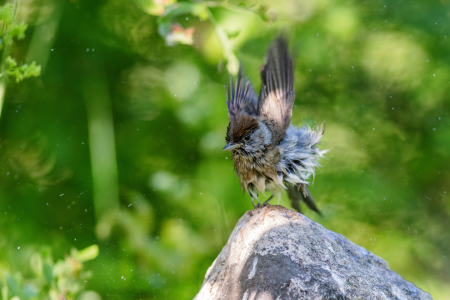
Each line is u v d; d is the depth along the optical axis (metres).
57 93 10.58
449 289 12.79
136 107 11.12
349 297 4.99
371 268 5.73
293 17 12.30
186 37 8.08
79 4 10.35
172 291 10.34
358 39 13.29
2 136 10.48
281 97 7.00
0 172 10.47
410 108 13.66
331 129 13.48
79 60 10.56
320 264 5.26
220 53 10.24
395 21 13.15
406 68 13.38
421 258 13.20
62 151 10.59
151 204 11.13
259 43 11.40
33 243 10.12
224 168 11.34
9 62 6.31
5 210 10.30
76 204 10.66
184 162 11.38
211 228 11.19
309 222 5.95
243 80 7.80
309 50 12.66
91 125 10.23
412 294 5.58
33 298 5.89
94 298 9.57
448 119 13.48
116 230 10.54
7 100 10.46
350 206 13.23
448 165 13.40
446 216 13.38
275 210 6.06
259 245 5.45
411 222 13.38
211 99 11.04
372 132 13.59
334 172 13.38
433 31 12.94
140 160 11.28
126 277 10.20
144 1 7.94
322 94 13.65
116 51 10.83
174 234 10.83
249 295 4.96
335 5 12.59
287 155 7.02
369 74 13.60
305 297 4.80
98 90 10.48
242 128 7.01
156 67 11.11
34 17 10.11
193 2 8.43
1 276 6.30
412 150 13.66
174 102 10.83
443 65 13.20
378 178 13.50
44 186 10.62
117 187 10.28
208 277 6.00
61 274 6.54
